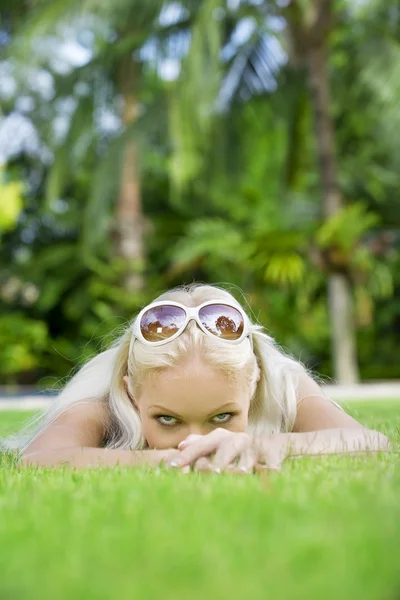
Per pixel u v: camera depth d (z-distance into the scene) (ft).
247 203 55.98
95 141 45.62
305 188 56.85
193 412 6.62
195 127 37.47
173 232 57.88
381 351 58.39
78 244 55.11
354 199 57.88
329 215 38.58
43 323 54.54
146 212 59.26
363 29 41.55
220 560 2.53
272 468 5.49
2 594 2.26
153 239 57.41
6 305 58.13
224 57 41.14
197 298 7.14
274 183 55.42
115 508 3.81
